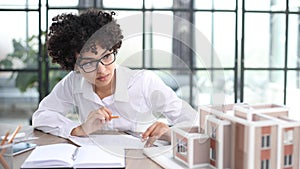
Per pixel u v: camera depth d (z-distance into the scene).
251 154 0.85
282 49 2.84
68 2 2.93
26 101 4.36
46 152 1.04
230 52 2.88
